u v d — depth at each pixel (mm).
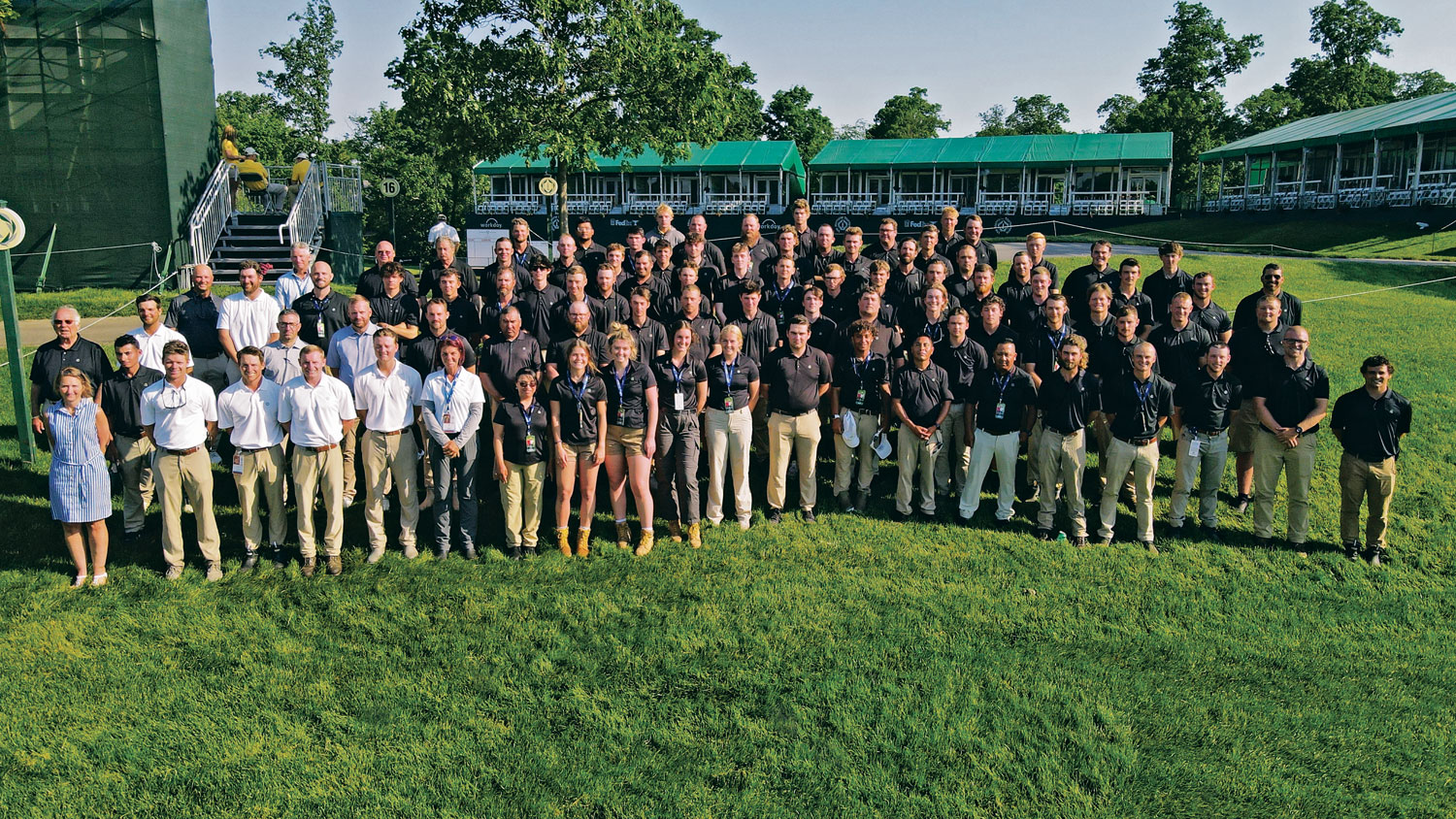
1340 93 56625
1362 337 13781
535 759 5125
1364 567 7520
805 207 10391
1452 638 6539
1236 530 8141
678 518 8023
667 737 5312
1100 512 8047
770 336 8359
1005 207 44281
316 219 21469
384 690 5734
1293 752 5285
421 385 7410
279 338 8109
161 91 18266
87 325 14586
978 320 8656
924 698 5695
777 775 5008
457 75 17156
